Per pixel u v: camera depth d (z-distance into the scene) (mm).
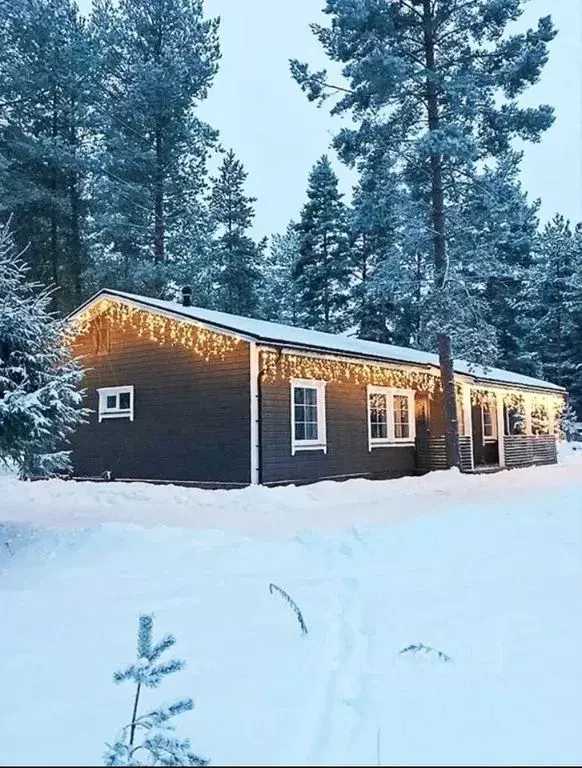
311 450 13086
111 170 24125
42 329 7879
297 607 4312
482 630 3990
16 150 21469
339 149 15445
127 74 24438
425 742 2633
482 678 3305
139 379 13453
